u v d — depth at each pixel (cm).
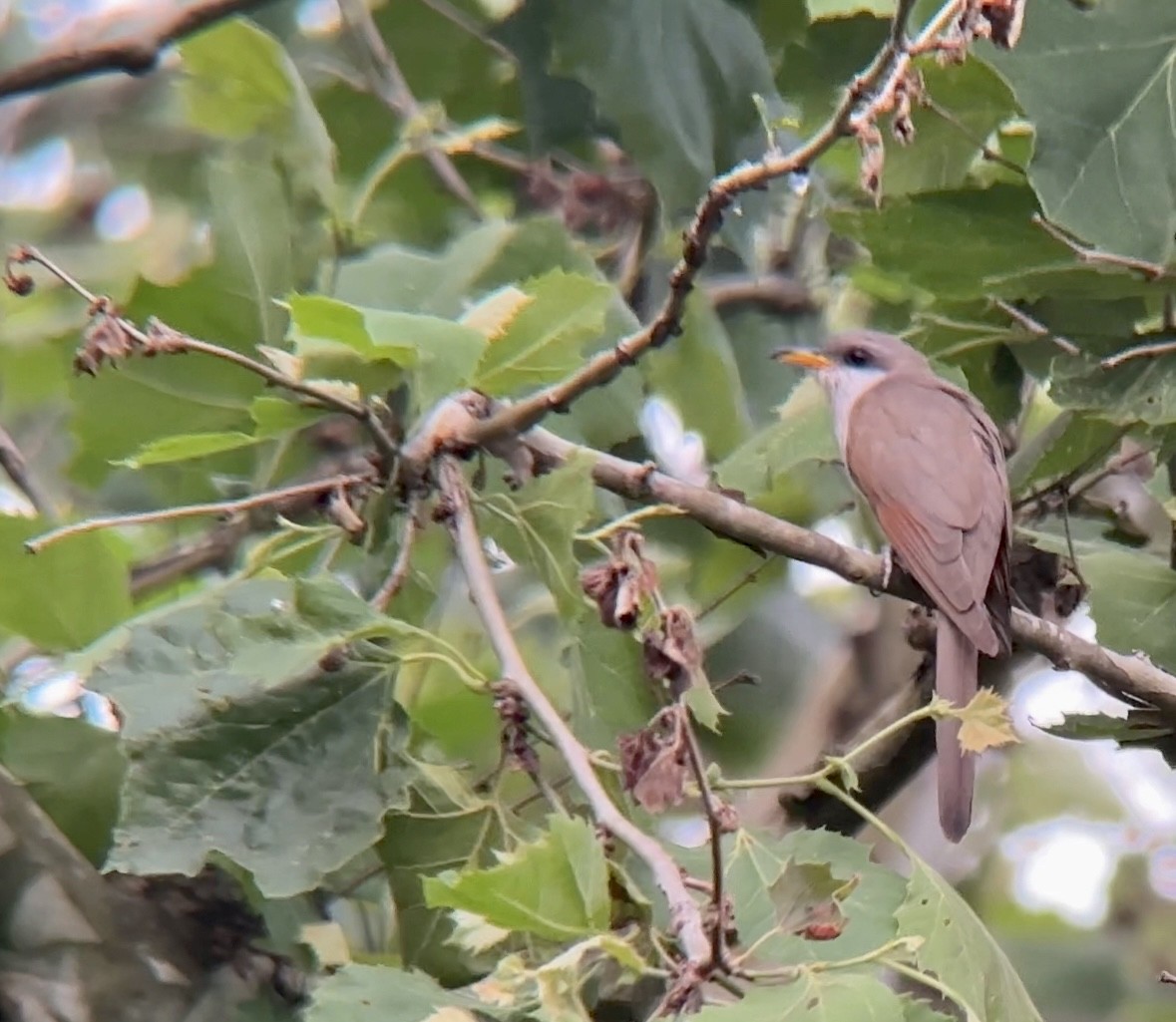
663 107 996
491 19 1226
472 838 793
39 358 1198
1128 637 925
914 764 1048
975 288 873
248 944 862
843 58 1051
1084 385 855
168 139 1320
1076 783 1434
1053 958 1338
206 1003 849
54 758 852
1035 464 987
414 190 1208
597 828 624
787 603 1281
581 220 1181
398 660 733
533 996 584
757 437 1040
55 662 836
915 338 987
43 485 1158
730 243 1044
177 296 916
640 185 1174
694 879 624
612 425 995
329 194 1016
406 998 611
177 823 711
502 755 729
